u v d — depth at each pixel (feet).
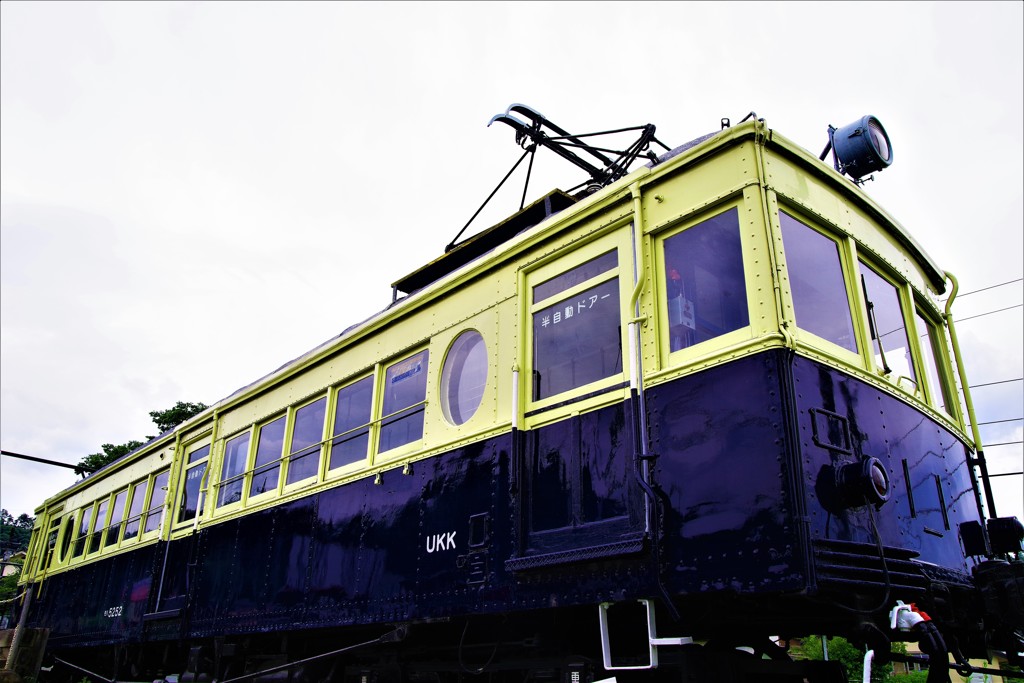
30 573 43.47
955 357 17.85
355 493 19.24
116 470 35.78
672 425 12.34
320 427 21.95
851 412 12.29
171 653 29.22
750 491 11.02
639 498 12.44
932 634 10.93
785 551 10.41
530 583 13.79
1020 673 13.85
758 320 11.78
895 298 15.96
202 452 28.32
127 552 31.17
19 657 23.68
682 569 11.51
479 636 17.35
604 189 14.73
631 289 13.78
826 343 12.71
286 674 20.95
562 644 15.34
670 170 13.65
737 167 12.76
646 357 13.11
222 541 24.64
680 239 13.38
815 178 13.80
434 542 16.22
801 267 12.87
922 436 14.42
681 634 13.24
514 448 14.75
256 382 25.59
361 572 18.13
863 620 11.25
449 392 17.43
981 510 16.62
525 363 15.47
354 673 19.92
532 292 15.97
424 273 21.84
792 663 13.74
